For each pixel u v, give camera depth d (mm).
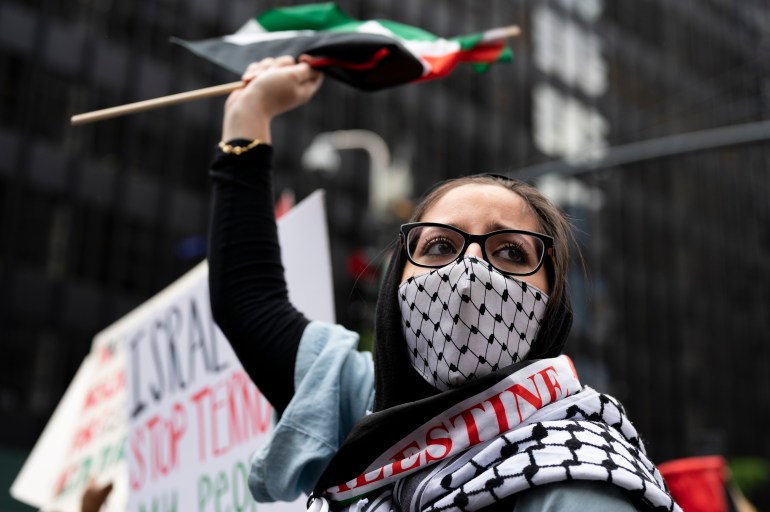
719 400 39750
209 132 27281
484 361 1768
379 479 1667
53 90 24812
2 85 24047
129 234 25375
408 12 31516
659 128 40312
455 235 1871
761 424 41438
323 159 20406
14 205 23609
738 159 44781
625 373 35938
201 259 26328
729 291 42219
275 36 2645
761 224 44844
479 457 1591
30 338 23297
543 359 1731
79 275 24297
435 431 1681
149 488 3291
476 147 33031
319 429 1962
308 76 2500
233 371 3100
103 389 4234
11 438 22391
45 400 23156
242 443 2980
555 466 1500
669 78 41781
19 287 23281
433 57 2666
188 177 26656
